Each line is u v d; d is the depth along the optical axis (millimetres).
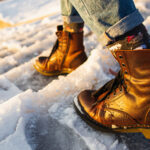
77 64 1147
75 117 859
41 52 1566
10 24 3740
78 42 1107
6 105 858
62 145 767
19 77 1217
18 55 1507
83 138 780
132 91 726
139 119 730
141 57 658
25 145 742
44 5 4551
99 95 846
